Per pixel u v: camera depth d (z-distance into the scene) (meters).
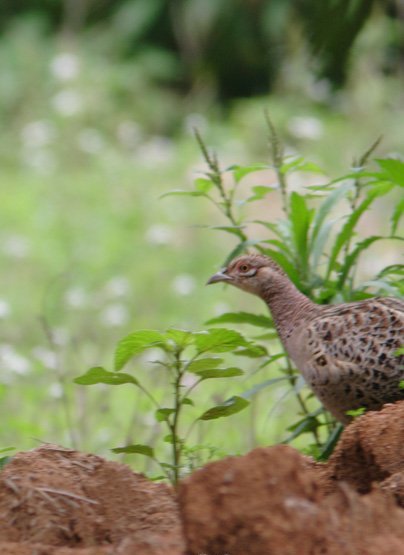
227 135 25.67
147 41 29.78
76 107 26.44
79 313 17.47
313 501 5.34
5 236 21.06
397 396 7.68
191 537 5.28
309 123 24.12
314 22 6.80
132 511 6.29
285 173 9.05
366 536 5.39
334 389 7.84
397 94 25.53
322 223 8.84
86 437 10.71
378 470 6.59
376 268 17.41
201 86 28.27
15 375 13.62
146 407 10.82
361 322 7.79
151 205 22.38
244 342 7.07
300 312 8.27
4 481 6.25
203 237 20.92
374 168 22.03
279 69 26.52
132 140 26.66
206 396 12.12
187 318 17.05
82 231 21.42
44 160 24.55
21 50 28.27
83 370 13.66
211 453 7.70
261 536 5.16
